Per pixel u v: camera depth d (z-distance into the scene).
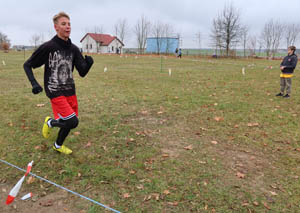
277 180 3.15
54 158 3.57
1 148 3.83
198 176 3.20
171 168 3.37
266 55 46.28
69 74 3.24
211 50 44.72
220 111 5.95
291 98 7.39
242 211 2.60
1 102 6.41
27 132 4.46
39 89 2.95
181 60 28.02
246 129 4.83
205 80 10.97
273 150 3.96
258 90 8.60
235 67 18.59
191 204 2.68
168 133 4.60
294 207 2.66
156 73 13.45
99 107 6.14
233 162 3.58
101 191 2.86
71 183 3.00
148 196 2.79
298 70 15.73
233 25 40.28
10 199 2.20
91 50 64.56
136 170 3.31
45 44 2.98
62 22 2.96
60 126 3.32
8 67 15.27
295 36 44.72
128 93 7.84
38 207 2.59
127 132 4.58
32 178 3.07
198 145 4.11
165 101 6.85
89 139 4.24
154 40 53.22
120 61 24.06
